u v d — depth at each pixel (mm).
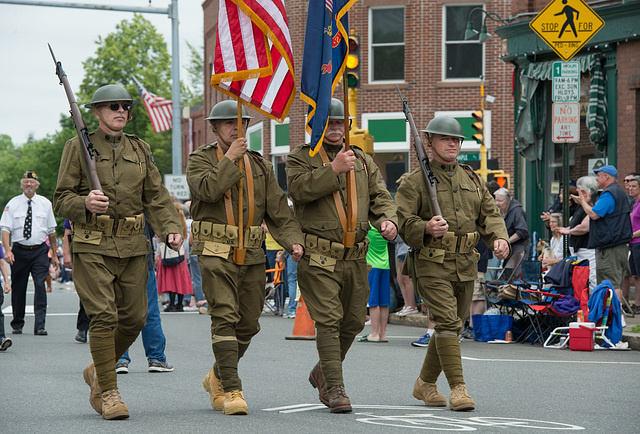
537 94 23875
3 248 16094
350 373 11039
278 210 8258
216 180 7816
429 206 8500
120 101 8062
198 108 68000
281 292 20516
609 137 22031
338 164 7977
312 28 8234
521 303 14953
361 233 8242
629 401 8953
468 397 8242
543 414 8133
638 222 17125
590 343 13609
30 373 11094
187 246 21547
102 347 7797
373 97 34969
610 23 21609
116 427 7398
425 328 17328
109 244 7879
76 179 7996
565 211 15227
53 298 28062
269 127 38125
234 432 7109
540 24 14938
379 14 35062
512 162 33844
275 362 12125
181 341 14867
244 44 8328
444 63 34531
